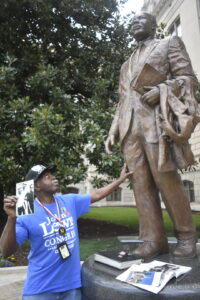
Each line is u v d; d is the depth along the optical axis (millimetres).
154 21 3145
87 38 9648
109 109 7598
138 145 2932
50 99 7840
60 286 2350
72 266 2449
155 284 2068
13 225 2172
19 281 4598
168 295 2020
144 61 2967
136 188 2943
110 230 9500
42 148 6801
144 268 2316
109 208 19219
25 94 8648
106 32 9852
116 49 9469
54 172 6766
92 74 9703
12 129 7469
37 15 8812
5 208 2170
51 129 6512
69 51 9641
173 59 2883
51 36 9367
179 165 2674
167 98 2701
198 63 14938
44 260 2355
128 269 2377
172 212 2748
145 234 2836
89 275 2428
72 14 9203
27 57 8492
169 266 2340
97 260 2688
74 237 2527
